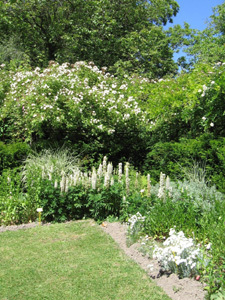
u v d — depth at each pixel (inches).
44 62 655.8
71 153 296.4
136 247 155.1
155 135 322.0
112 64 688.4
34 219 209.0
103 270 137.6
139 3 765.9
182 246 127.7
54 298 118.2
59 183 218.5
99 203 198.8
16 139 320.2
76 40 660.1
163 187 183.6
